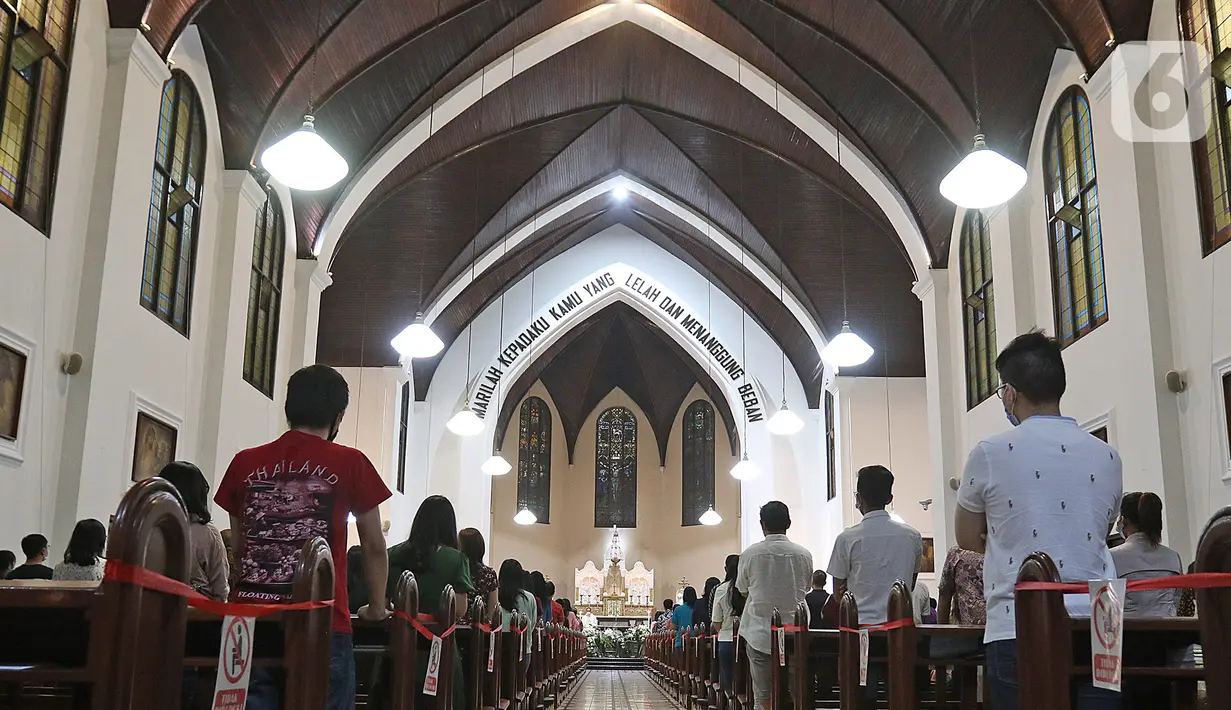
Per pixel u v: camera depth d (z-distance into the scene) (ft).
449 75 47.67
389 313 65.62
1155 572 16.46
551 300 76.84
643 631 88.89
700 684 36.27
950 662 14.57
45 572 23.02
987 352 45.50
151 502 7.87
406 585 15.62
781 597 23.38
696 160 61.26
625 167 65.77
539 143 59.41
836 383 66.69
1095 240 35.29
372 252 63.93
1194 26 29.35
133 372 33.27
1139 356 31.04
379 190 55.06
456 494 74.84
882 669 17.46
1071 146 37.42
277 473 11.98
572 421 105.60
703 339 77.51
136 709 7.88
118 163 31.09
